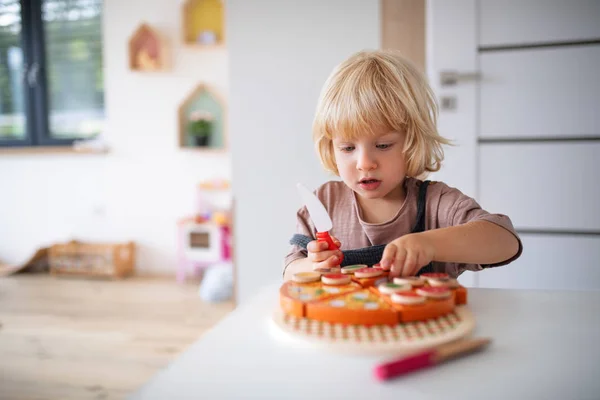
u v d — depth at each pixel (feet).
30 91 11.30
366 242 2.59
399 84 2.26
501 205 5.07
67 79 11.23
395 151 2.26
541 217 5.00
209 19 10.25
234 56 5.78
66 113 11.32
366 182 2.26
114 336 6.88
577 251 4.96
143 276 10.66
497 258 1.97
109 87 10.82
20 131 11.56
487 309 1.59
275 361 1.19
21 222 11.44
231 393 1.03
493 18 4.96
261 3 5.70
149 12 10.45
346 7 5.56
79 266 10.55
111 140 10.89
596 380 1.09
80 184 11.12
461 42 5.02
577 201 4.93
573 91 4.88
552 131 4.94
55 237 11.32
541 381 1.09
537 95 4.94
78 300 8.73
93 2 10.84
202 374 1.12
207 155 10.55
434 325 1.36
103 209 11.06
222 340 1.32
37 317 7.76
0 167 11.42
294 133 5.74
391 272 1.74
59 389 5.28
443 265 2.42
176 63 10.46
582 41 4.83
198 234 10.11
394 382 1.08
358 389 1.05
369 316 1.36
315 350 1.25
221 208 10.53
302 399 1.00
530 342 1.31
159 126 10.67
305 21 5.63
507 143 5.02
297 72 5.69
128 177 10.89
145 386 1.06
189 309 8.14
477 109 5.03
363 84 2.23
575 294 1.77
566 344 1.29
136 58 10.53
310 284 1.63
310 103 5.69
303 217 2.73
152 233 10.88
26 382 5.45
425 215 2.53
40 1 11.07
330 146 2.52
